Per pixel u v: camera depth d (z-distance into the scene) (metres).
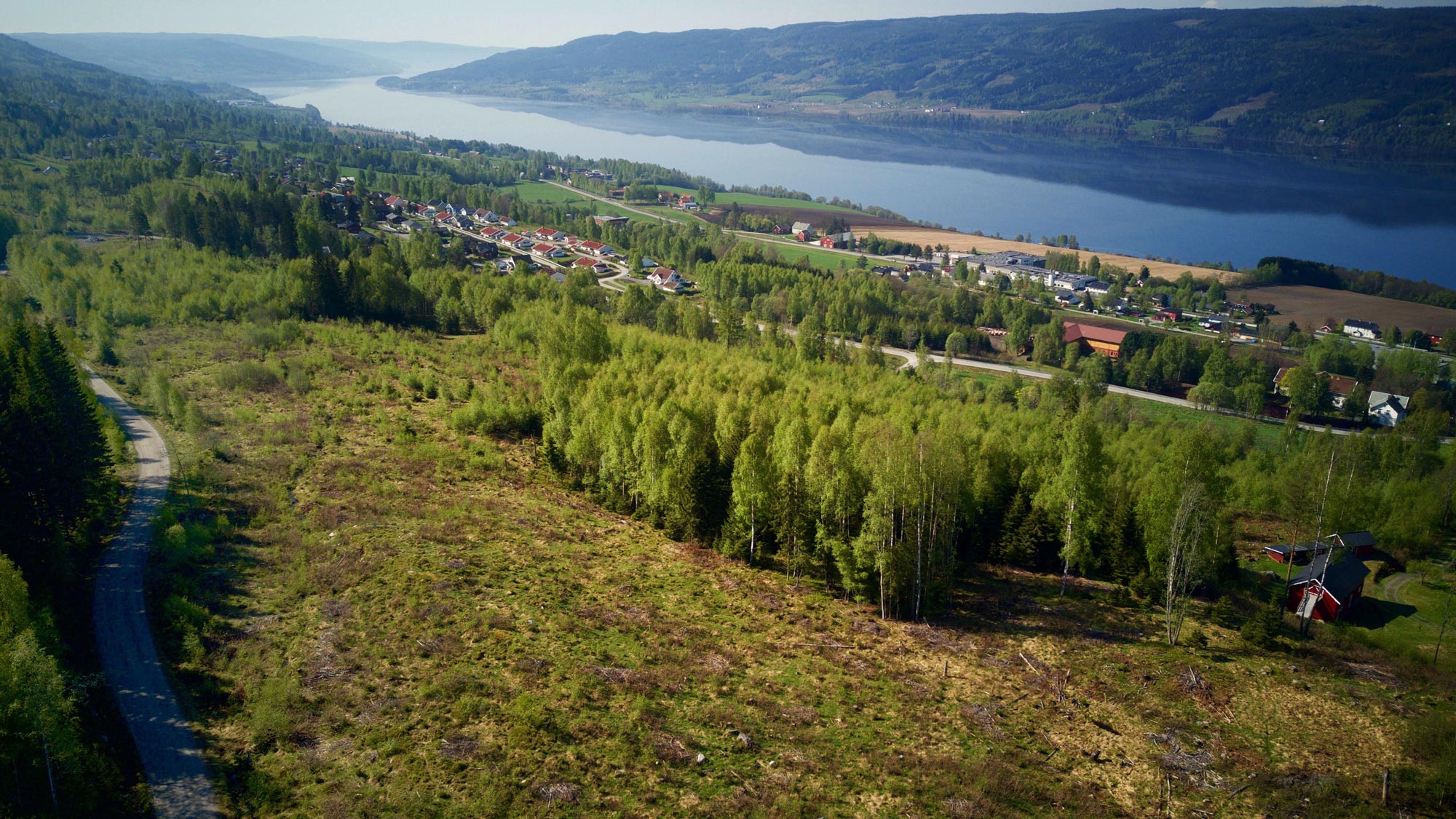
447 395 98.94
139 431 78.94
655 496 68.56
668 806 35.19
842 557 56.78
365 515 63.75
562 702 41.69
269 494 66.19
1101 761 40.38
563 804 34.72
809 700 44.38
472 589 53.12
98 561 53.44
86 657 43.50
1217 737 42.62
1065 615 57.78
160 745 37.56
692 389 84.50
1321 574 62.00
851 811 35.53
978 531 68.81
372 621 48.28
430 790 35.09
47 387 55.12
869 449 59.59
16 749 33.28
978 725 42.84
